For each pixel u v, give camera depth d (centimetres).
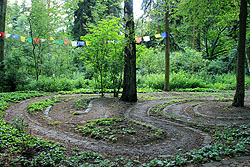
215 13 1323
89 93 1407
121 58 1177
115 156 449
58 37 1917
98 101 1076
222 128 634
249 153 431
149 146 507
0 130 536
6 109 870
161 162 396
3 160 393
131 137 564
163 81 1759
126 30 915
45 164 390
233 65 2325
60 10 1698
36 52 1869
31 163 386
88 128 627
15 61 1539
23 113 818
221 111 845
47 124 683
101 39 1134
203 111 868
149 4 1051
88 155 442
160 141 542
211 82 2108
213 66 2412
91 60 1245
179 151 471
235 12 1183
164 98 1238
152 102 1106
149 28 959
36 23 1636
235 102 914
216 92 1623
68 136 571
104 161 405
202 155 427
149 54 2069
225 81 2112
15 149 441
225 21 1338
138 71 2145
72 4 1736
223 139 531
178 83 1808
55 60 1939
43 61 1923
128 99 1098
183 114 838
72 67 2145
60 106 971
